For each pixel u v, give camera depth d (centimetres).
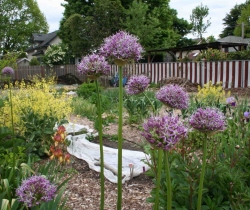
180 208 216
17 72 2545
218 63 1464
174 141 141
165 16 2983
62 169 415
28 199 167
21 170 261
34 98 535
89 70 193
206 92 742
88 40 2228
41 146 472
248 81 1361
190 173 233
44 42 4956
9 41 4834
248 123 348
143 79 244
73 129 579
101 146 200
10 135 477
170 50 2045
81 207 314
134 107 697
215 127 159
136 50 180
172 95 212
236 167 271
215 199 225
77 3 2828
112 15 2219
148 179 395
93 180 392
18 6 4759
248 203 218
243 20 4569
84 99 1085
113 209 314
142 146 517
